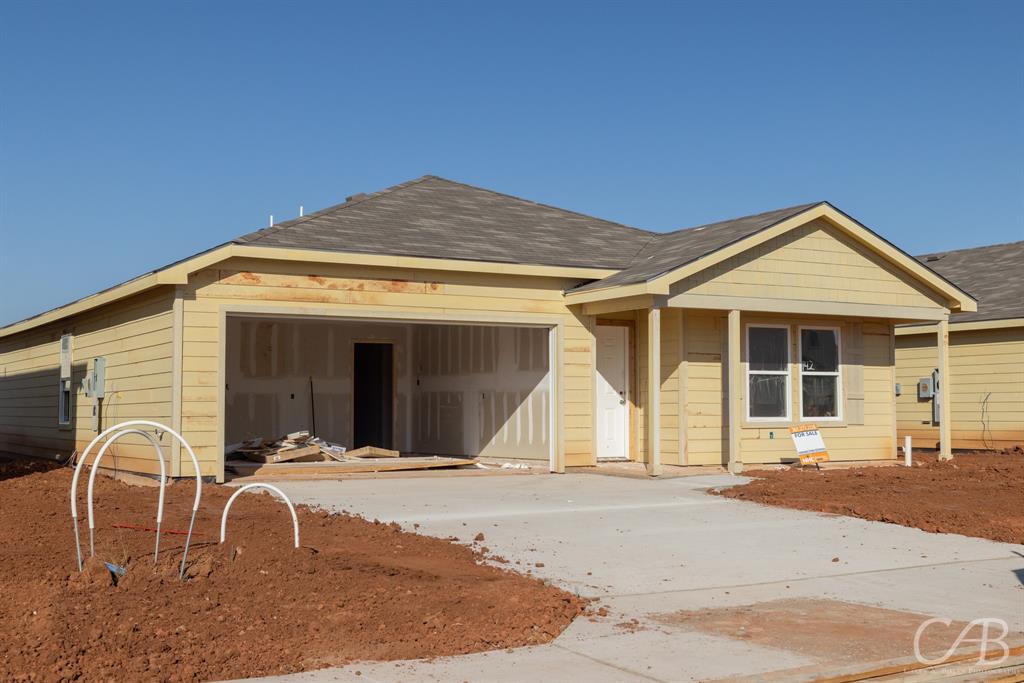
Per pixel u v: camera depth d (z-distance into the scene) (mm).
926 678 6648
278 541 9617
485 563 9648
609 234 20312
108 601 7391
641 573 9602
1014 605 8586
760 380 18406
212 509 11828
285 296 15336
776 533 11617
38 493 13328
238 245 14812
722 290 16875
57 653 6359
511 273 16797
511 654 6863
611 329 18656
